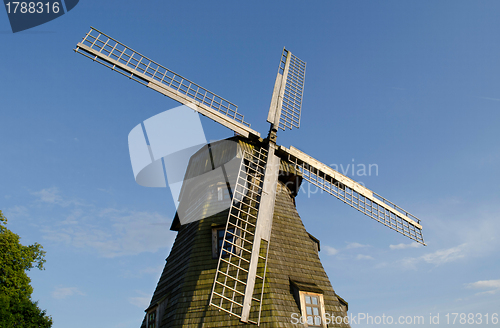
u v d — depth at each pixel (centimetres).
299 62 1875
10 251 2102
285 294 1274
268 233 1326
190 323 1220
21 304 1983
